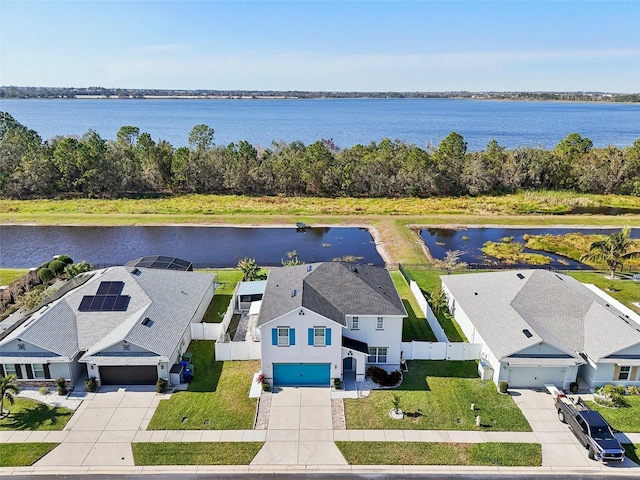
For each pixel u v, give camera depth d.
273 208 79.25
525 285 34.56
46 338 28.73
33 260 54.97
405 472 22.14
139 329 29.61
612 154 98.25
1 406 25.78
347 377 29.80
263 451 23.38
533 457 23.16
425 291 43.50
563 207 80.81
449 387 28.91
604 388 27.89
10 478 21.55
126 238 63.78
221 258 56.06
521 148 104.88
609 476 22.02
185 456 22.98
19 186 84.19
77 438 24.19
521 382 29.06
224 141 199.12
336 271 33.38
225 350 31.72
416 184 92.06
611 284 45.72
